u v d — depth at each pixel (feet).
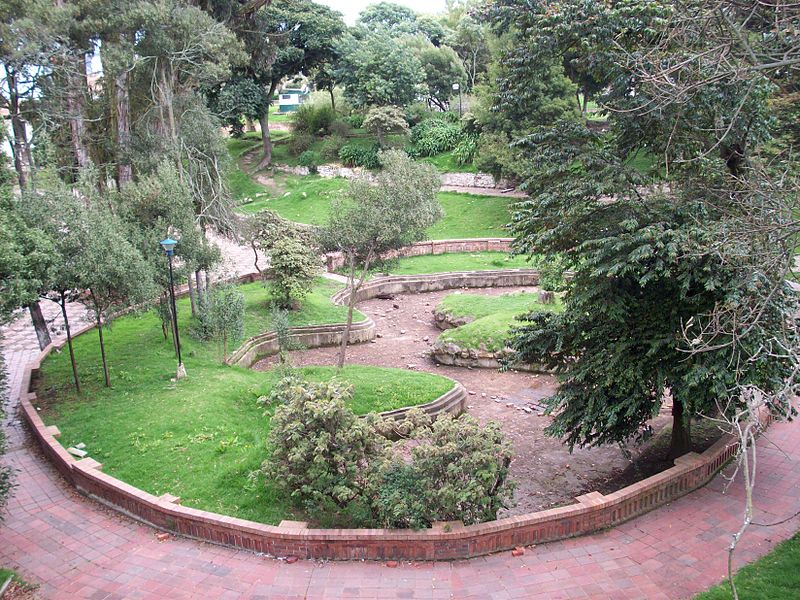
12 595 30.45
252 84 178.50
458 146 171.22
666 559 32.37
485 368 74.28
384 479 34.73
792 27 30.66
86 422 49.39
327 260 112.27
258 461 42.14
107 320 55.16
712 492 39.70
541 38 41.47
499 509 38.55
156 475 41.57
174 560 33.63
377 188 65.92
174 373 59.72
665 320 40.34
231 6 103.35
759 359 32.86
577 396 43.32
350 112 206.49
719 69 32.48
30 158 70.95
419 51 195.00
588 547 34.12
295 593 30.42
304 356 77.97
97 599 30.12
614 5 40.83
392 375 63.52
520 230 44.93
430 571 32.14
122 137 85.76
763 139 41.09
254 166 190.39
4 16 70.74
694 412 41.24
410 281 109.40
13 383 61.41
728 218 35.53
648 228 36.63
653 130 41.81
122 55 74.90
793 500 37.88
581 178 41.45
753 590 28.63
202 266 69.15
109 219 57.26
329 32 177.68
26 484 42.96
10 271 40.27
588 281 41.37
